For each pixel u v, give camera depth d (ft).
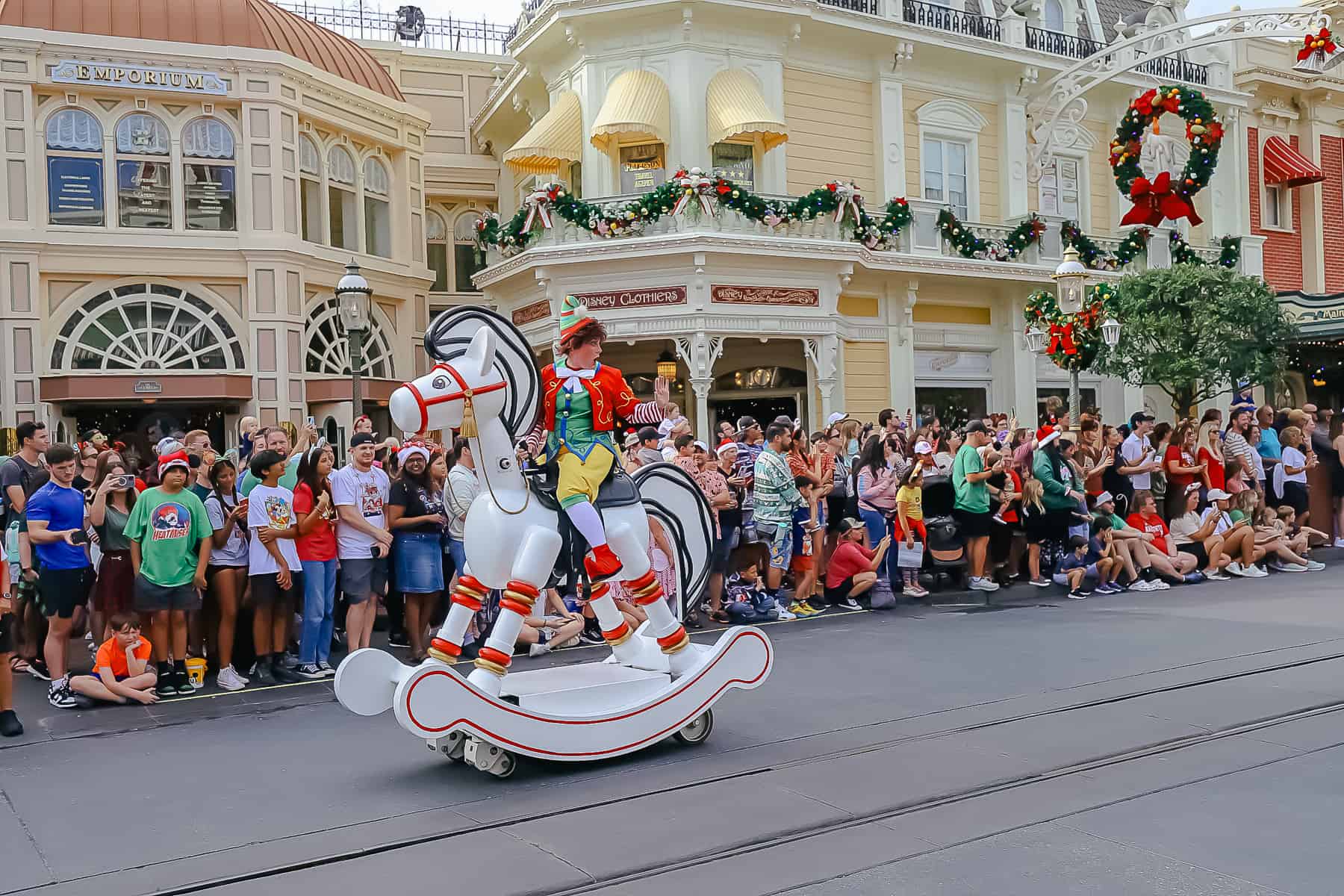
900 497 40.40
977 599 41.73
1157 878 14.90
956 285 72.69
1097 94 79.25
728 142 64.69
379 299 70.33
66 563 27.45
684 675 22.03
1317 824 16.89
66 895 15.25
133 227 59.67
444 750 21.07
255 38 61.87
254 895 15.08
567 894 14.83
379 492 31.58
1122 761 20.44
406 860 16.26
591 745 20.65
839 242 61.77
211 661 31.30
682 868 15.64
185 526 27.89
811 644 32.99
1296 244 90.02
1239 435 48.75
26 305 57.36
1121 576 44.70
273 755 22.49
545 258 59.72
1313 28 57.62
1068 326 51.13
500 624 20.74
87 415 60.90
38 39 56.85
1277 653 29.66
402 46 79.15
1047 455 42.70
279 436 33.30
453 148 80.33
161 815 18.63
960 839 16.56
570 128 64.23
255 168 61.21
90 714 26.40
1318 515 53.47
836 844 16.44
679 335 59.47
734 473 38.52
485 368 20.53
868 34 67.87
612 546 22.03
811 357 63.21
